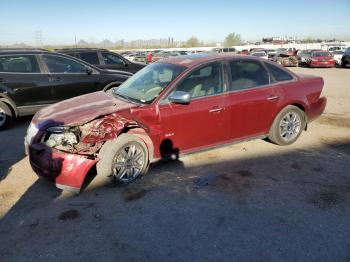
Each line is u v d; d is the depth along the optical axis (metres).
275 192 3.94
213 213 3.49
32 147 3.91
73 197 3.86
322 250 2.90
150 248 2.94
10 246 2.98
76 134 3.86
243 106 4.85
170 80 4.45
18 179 4.35
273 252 2.88
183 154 4.60
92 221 3.37
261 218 3.39
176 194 3.90
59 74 7.27
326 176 4.37
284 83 5.34
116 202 3.73
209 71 4.67
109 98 4.71
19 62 6.88
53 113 4.28
